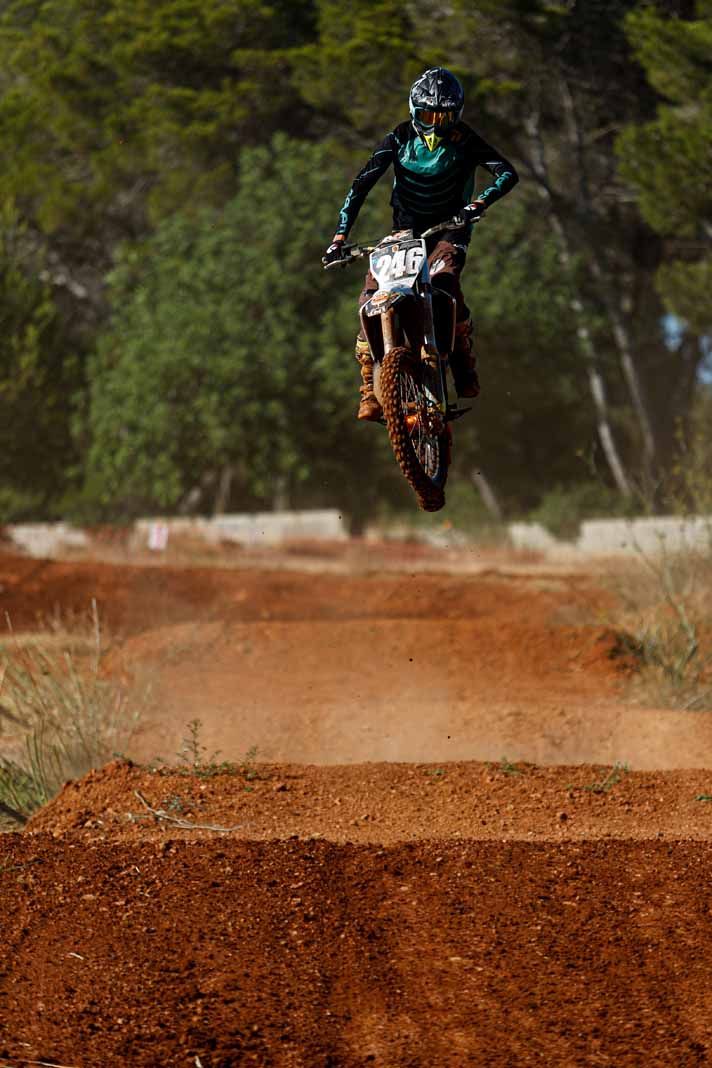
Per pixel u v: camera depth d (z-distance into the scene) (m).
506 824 26.58
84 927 18.89
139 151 142.38
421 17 134.62
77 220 151.75
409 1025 15.84
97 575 70.81
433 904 19.80
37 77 142.88
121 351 137.00
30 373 122.94
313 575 76.50
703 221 115.69
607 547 113.94
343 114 143.38
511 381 139.00
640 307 156.62
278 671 49.34
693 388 162.00
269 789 28.98
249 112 144.25
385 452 137.75
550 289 140.25
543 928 18.78
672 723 40.31
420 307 25.41
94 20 144.38
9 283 124.62
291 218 131.75
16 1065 14.70
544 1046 15.27
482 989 16.83
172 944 18.25
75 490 146.25
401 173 26.92
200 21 136.00
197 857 21.97
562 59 133.62
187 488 142.75
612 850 22.27
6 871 21.47
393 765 31.45
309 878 20.84
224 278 130.88
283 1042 15.41
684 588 57.56
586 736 40.41
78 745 35.44
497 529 144.25
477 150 26.86
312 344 129.88
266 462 130.88
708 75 111.62
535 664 49.25
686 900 19.70
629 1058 14.92
